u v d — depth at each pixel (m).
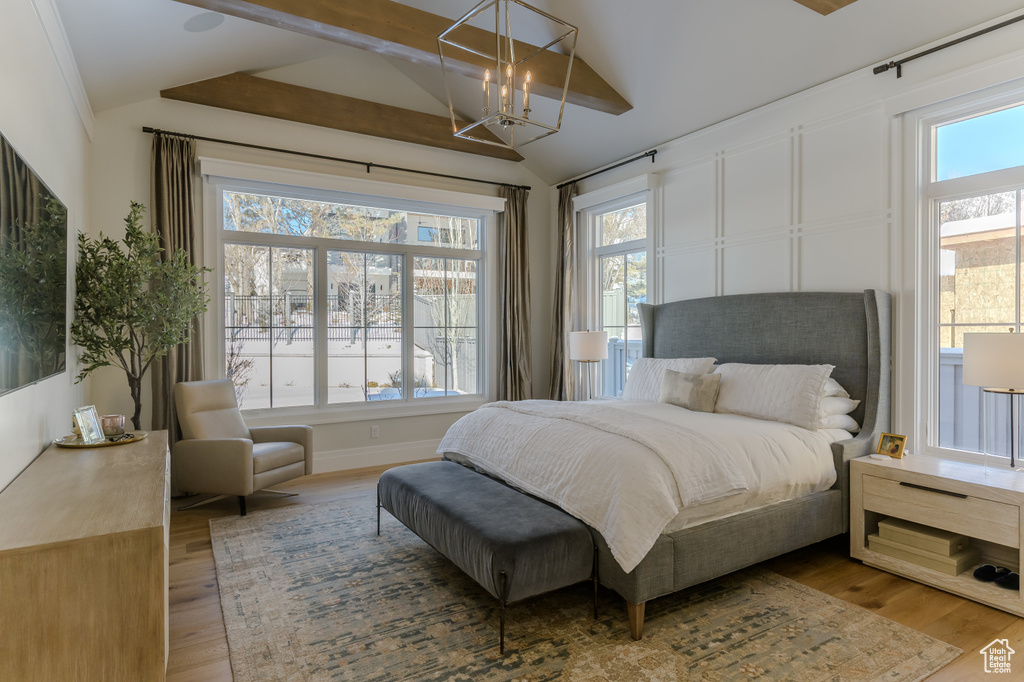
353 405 5.22
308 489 4.43
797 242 3.86
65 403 2.93
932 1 2.99
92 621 1.45
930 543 2.75
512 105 2.46
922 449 3.28
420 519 2.77
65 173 2.99
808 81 3.74
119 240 4.12
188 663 2.11
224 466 3.73
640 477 2.39
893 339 3.38
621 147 5.19
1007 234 2.99
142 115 4.21
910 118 3.28
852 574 2.88
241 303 4.73
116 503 1.71
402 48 3.65
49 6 2.50
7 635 1.38
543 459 2.83
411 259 5.54
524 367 5.92
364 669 2.06
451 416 5.67
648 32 3.94
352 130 5.04
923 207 3.28
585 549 2.35
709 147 4.49
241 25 3.70
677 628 2.34
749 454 2.78
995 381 2.54
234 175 4.46
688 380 3.78
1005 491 2.45
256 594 2.66
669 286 4.86
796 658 2.12
